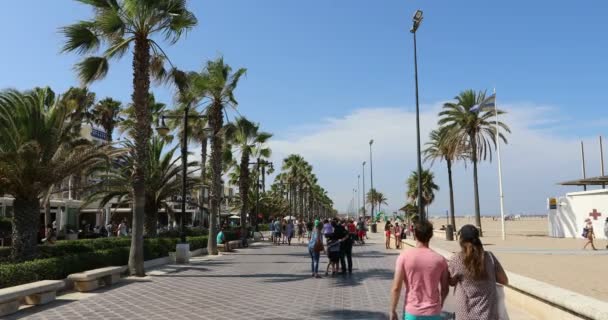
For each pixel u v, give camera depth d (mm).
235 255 25109
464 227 4543
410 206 65562
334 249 15633
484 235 43812
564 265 16844
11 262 13656
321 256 24250
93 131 45375
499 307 4352
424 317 4293
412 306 4352
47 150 14445
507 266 16547
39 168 13922
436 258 4418
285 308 9922
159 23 16641
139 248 15836
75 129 18781
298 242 39281
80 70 16250
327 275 15695
